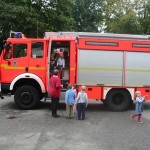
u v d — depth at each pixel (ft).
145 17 191.62
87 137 37.11
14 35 55.16
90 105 61.05
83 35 54.85
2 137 36.70
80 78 54.80
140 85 56.03
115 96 55.47
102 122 45.60
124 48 55.57
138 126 43.39
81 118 47.52
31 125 42.80
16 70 54.39
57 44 54.54
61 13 134.10
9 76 54.39
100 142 35.06
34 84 55.01
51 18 131.34
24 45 54.54
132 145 34.09
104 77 55.21
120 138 36.88
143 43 55.93
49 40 54.19
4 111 52.70
